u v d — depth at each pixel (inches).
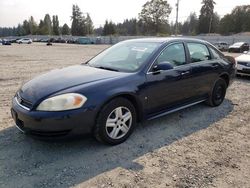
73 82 151.6
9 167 133.4
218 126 195.6
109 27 4493.1
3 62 614.9
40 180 124.0
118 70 173.8
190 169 136.6
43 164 137.0
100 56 206.2
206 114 220.1
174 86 186.7
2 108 221.8
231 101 264.1
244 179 129.0
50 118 134.7
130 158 145.6
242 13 3486.7
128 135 164.4
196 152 154.8
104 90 147.6
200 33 3789.4
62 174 129.0
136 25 4111.7
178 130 185.5
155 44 189.0
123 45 206.5
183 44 201.3
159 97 177.5
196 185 123.3
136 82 162.1
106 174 130.1
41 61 657.6
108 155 147.6
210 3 3713.1
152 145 161.6
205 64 215.6
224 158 148.6
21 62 622.2
